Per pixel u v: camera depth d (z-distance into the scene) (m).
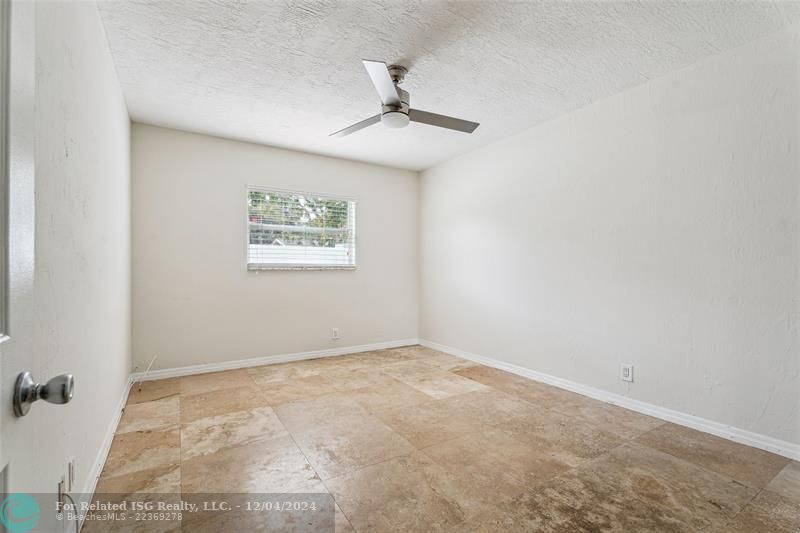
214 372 3.83
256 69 2.57
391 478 1.91
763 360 2.21
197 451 2.17
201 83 2.76
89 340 1.75
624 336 2.89
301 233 4.41
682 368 2.56
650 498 1.75
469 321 4.41
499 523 1.57
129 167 3.33
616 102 2.93
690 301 2.52
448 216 4.73
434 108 3.18
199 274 3.79
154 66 2.52
